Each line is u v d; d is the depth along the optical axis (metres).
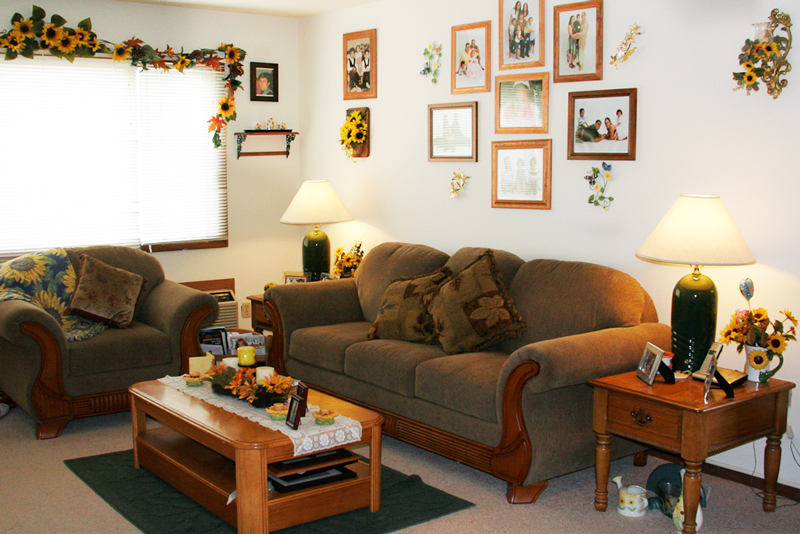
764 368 2.96
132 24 5.21
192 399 3.24
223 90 5.67
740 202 3.36
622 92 3.74
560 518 3.00
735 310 3.34
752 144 3.29
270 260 6.07
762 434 2.97
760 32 3.19
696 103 3.48
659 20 3.58
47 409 3.93
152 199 5.48
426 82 4.85
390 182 5.22
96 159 5.23
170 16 5.36
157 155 5.46
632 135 3.72
